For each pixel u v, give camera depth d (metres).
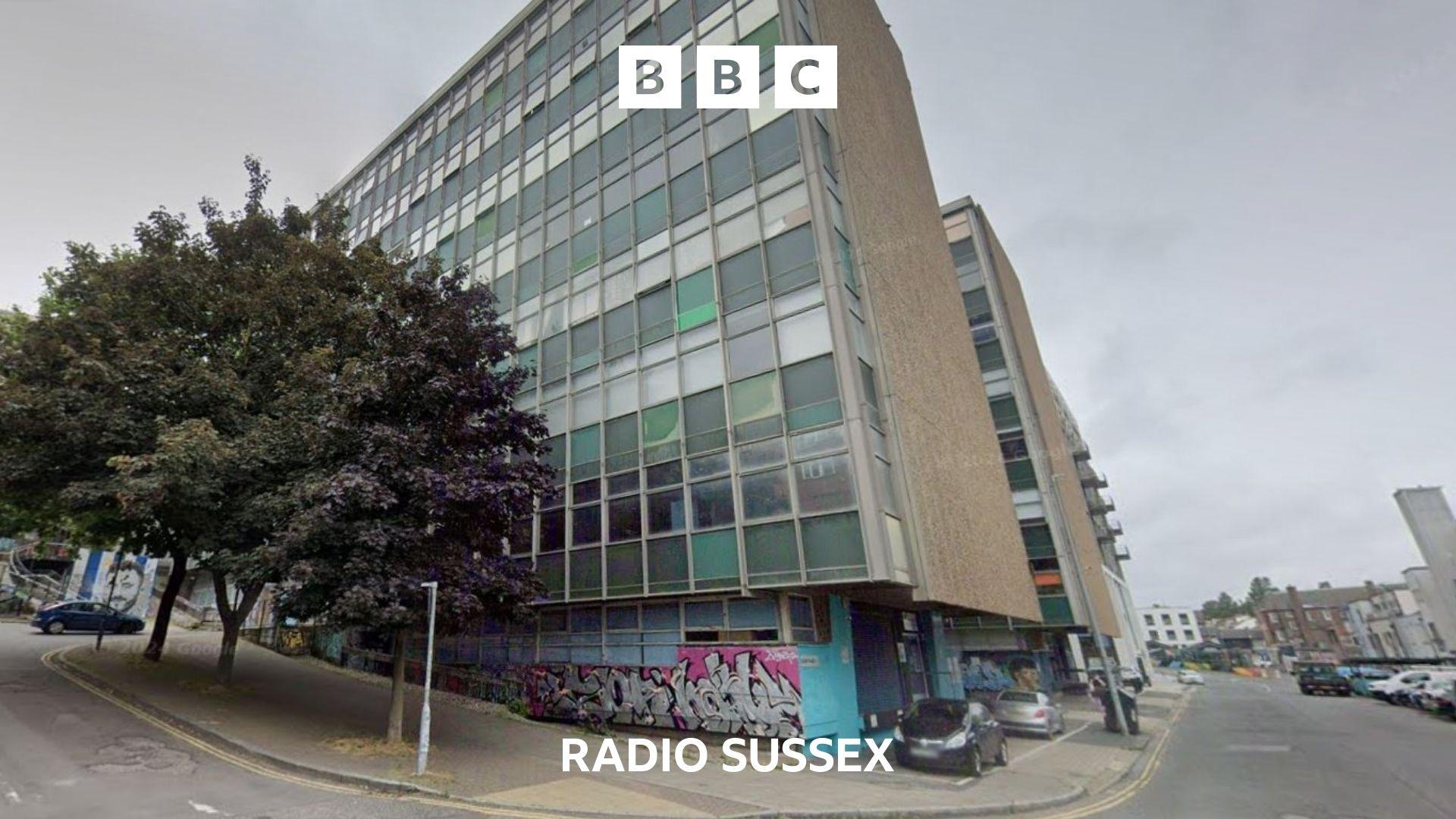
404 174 33.66
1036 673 32.88
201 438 12.27
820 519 15.01
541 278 23.45
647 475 18.14
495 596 13.77
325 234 19.42
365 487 11.33
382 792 9.55
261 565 12.09
